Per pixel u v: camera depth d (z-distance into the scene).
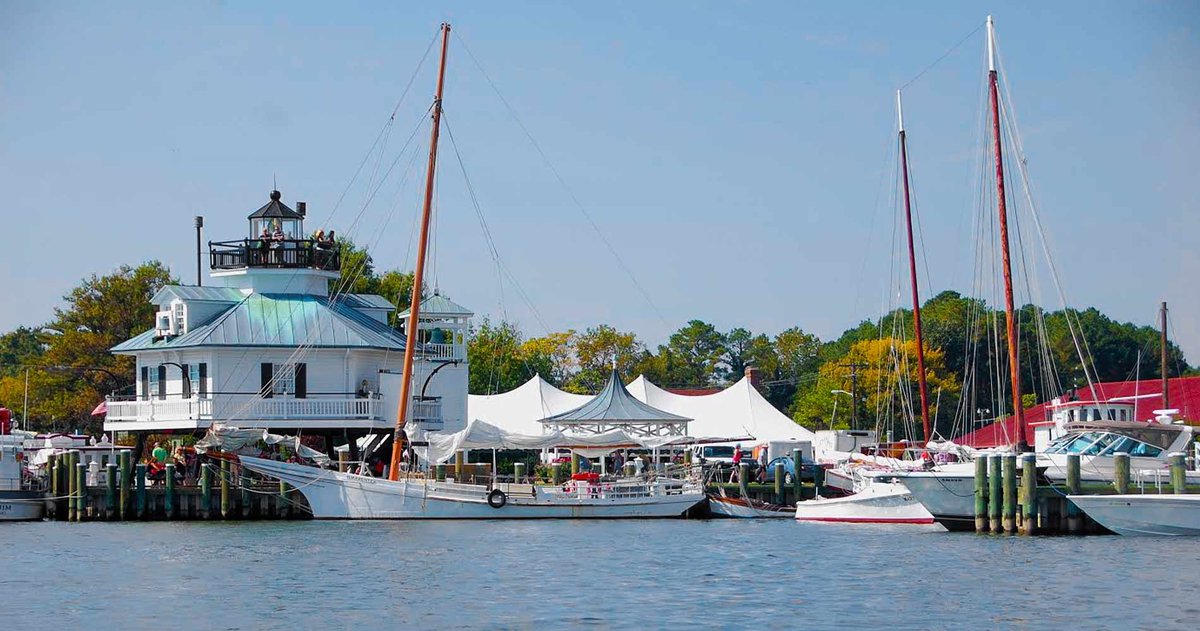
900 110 137.88
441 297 130.75
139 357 124.62
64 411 164.38
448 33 108.06
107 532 94.50
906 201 137.50
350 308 131.38
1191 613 59.69
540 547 84.50
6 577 71.56
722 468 122.12
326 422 117.69
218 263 127.75
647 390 148.25
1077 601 62.59
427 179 107.00
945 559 76.94
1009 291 107.69
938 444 115.12
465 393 128.12
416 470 109.62
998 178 108.88
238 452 105.25
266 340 119.00
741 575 71.75
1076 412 113.88
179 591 67.06
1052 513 89.31
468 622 59.06
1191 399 160.12
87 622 59.50
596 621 59.12
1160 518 84.94
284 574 72.44
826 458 139.38
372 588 67.81
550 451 147.88
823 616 59.81
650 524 101.75
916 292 134.25
